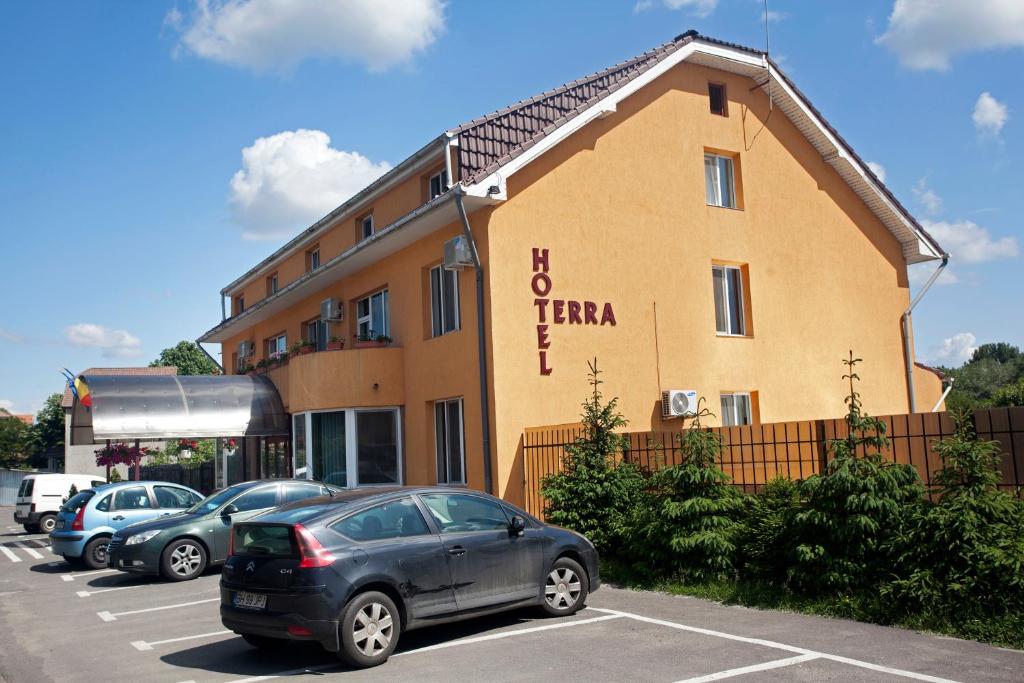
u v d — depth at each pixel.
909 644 6.71
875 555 7.90
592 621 8.08
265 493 13.12
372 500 7.36
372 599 6.84
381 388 15.70
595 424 11.35
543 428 12.61
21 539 21.47
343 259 16.69
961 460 7.34
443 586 7.34
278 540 6.91
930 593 7.15
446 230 14.39
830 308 17.38
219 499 13.10
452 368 14.13
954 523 7.11
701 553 9.39
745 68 16.58
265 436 20.11
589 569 8.62
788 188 17.17
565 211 13.95
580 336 13.84
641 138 15.12
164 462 36.12
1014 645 6.49
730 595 8.75
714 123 16.27
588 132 14.43
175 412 18.16
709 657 6.60
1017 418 7.50
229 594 7.14
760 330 16.23
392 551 7.11
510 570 7.90
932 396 18.94
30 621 9.78
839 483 8.02
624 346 14.32
